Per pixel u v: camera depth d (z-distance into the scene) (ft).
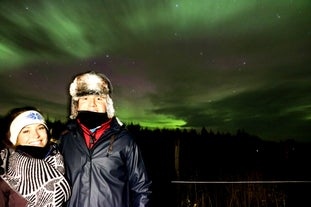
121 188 7.56
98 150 7.49
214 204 24.79
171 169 24.09
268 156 46.73
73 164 7.46
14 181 6.67
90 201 7.22
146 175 7.91
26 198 6.66
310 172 39.17
